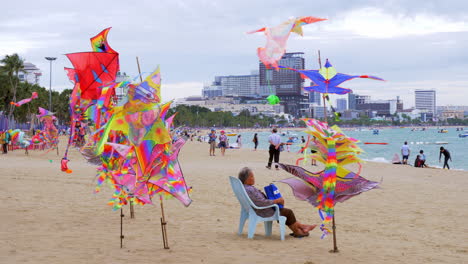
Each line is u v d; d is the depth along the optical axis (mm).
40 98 94688
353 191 6566
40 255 6168
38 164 22594
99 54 6730
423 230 8375
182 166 23391
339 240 7461
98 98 7047
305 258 6238
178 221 9039
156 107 6320
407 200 12133
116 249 6633
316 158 6703
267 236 7738
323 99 6652
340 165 6633
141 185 6539
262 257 6266
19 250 6426
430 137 131625
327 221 6570
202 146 52031
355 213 10148
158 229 8219
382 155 48281
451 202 11828
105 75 6891
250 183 7762
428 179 18688
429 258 6336
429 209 10711
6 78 72562
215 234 7844
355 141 6492
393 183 16484
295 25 5535
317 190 6758
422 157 27281
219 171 20281
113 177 6777
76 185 14539
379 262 6090
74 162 24453
